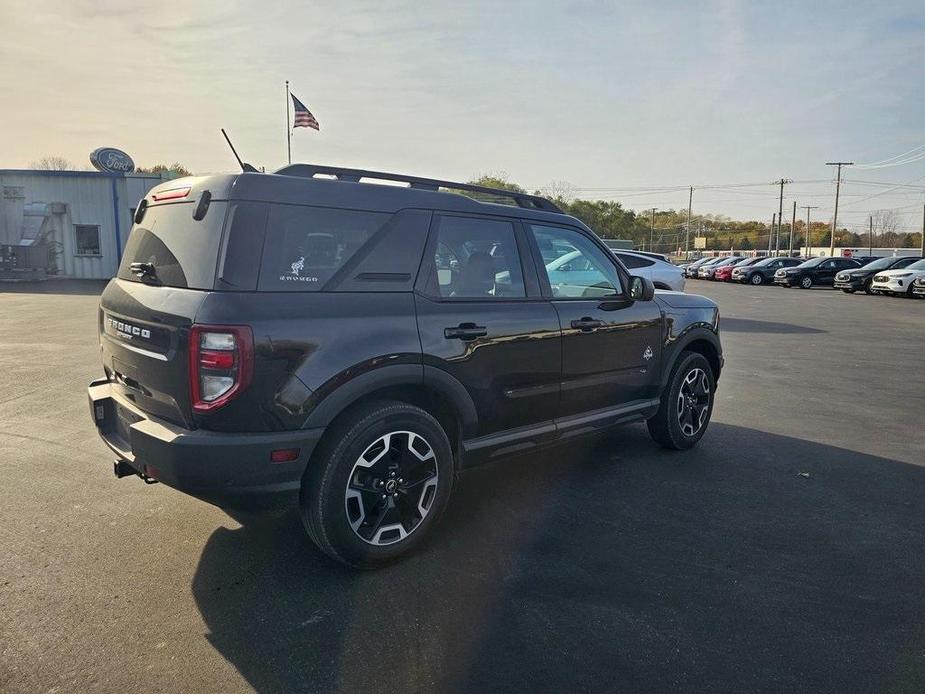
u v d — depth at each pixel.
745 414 6.59
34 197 24.22
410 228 3.38
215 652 2.56
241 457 2.78
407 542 3.31
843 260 34.31
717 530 3.78
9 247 22.45
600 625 2.79
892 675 2.49
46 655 2.51
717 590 3.10
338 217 3.14
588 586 3.12
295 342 2.85
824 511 4.08
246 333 2.73
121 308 3.28
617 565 3.34
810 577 3.24
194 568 3.22
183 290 2.89
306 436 2.89
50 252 24.38
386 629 2.73
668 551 3.50
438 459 3.39
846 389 7.89
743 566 3.35
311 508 3.04
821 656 2.60
